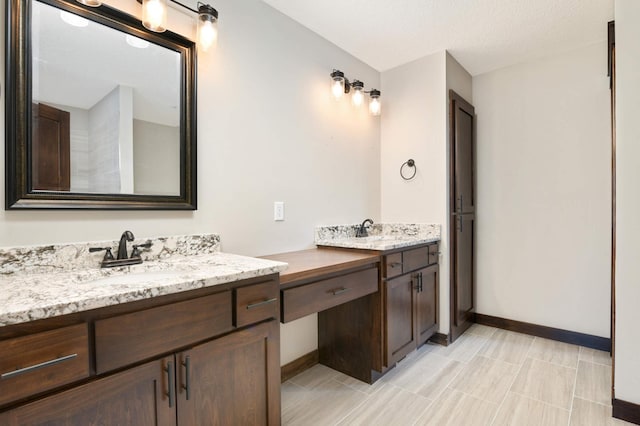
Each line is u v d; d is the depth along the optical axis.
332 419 1.69
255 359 1.28
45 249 1.21
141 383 0.96
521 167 2.83
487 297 3.01
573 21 2.19
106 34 1.37
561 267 2.66
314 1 1.97
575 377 2.08
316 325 2.34
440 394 1.91
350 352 2.15
